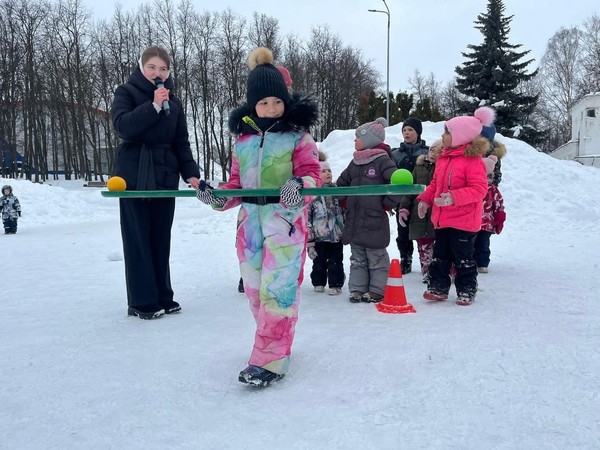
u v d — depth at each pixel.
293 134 3.01
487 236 5.79
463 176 4.43
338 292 5.09
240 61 43.69
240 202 3.23
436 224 4.53
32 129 40.91
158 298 4.32
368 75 50.50
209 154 43.56
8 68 39.78
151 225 4.33
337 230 5.04
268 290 2.84
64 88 42.44
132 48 44.22
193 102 44.06
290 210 2.92
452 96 61.91
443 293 4.58
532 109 40.25
